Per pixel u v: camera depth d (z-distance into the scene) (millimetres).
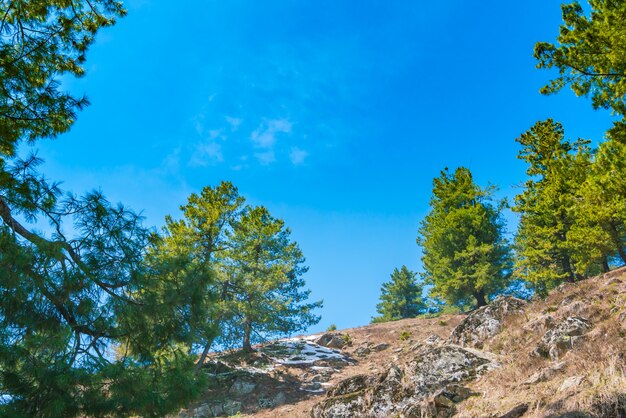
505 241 40625
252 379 24766
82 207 6086
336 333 40938
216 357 28672
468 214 41094
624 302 12797
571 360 9711
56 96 7082
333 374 26641
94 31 8445
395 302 68750
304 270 36000
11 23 7324
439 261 42062
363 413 11875
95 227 6102
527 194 34969
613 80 13336
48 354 5188
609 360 7992
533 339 14273
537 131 32938
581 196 22031
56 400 5051
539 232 33969
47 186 5953
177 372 6398
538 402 7961
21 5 7227
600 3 13109
